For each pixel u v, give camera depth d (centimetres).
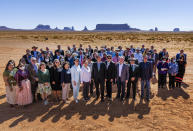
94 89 898
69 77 691
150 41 4216
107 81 715
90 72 715
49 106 665
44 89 667
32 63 684
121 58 693
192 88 863
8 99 648
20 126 516
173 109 631
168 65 834
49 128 506
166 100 717
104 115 589
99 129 500
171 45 3312
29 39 4422
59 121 547
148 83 708
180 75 859
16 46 2889
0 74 1131
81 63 993
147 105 671
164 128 505
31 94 675
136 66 699
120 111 620
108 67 708
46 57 932
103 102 708
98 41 4259
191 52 2234
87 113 605
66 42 3925
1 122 539
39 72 654
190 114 592
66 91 701
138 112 611
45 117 574
